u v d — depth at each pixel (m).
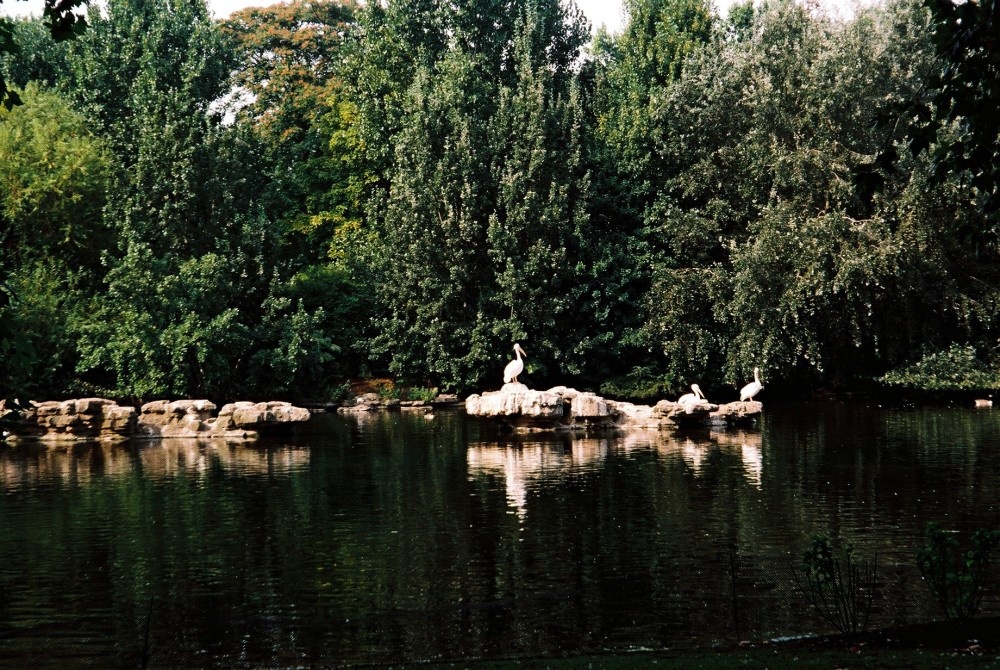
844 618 16.56
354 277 62.69
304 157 74.38
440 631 16.47
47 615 17.48
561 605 17.72
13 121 53.19
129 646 15.93
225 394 53.44
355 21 79.94
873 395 58.28
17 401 14.62
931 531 15.37
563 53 66.50
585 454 36.50
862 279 48.88
